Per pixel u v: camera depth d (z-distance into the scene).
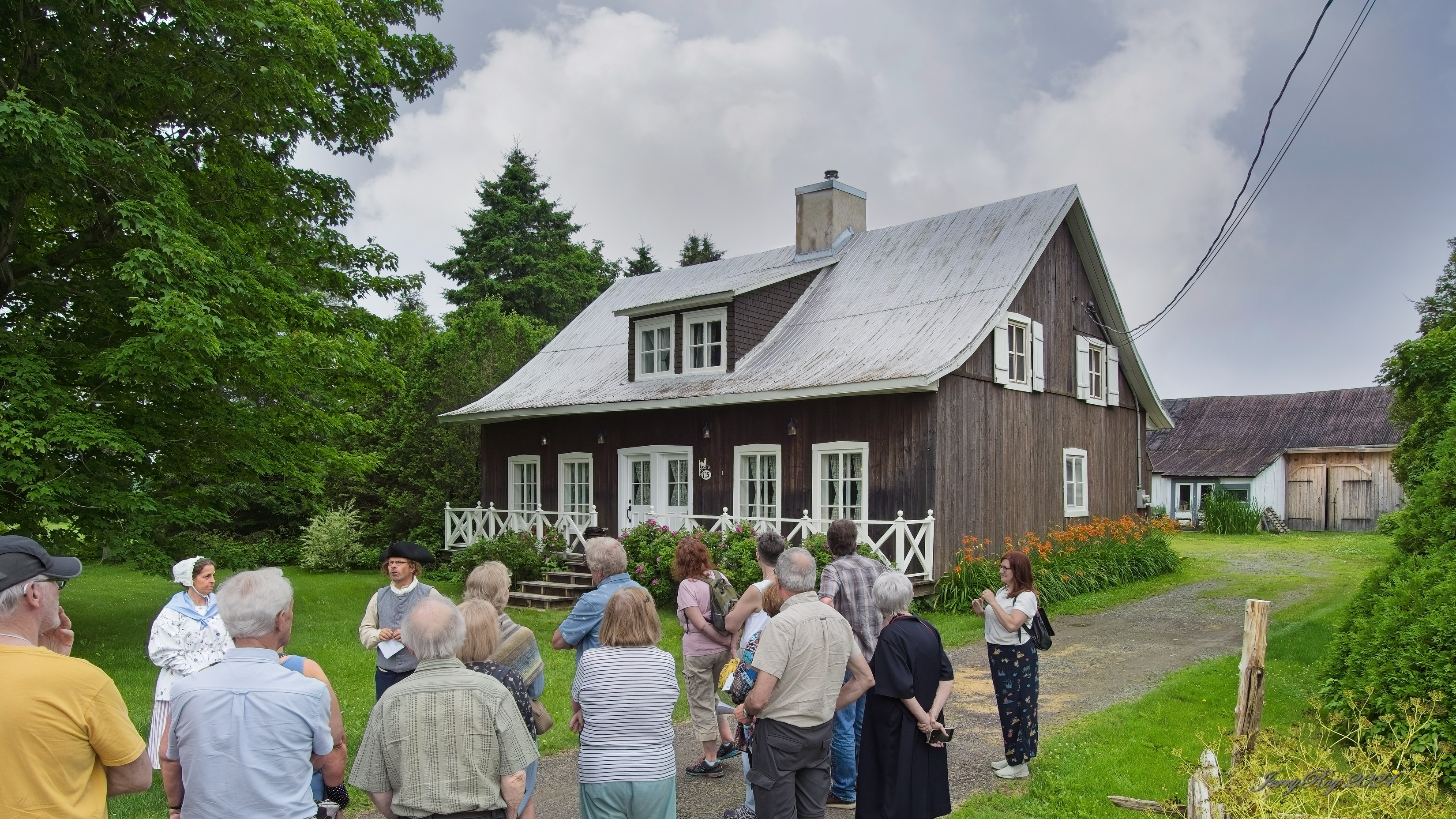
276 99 11.59
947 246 16.81
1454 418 7.46
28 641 2.79
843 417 14.50
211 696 3.12
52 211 10.89
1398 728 5.60
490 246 38.50
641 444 17.23
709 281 20.45
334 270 13.72
